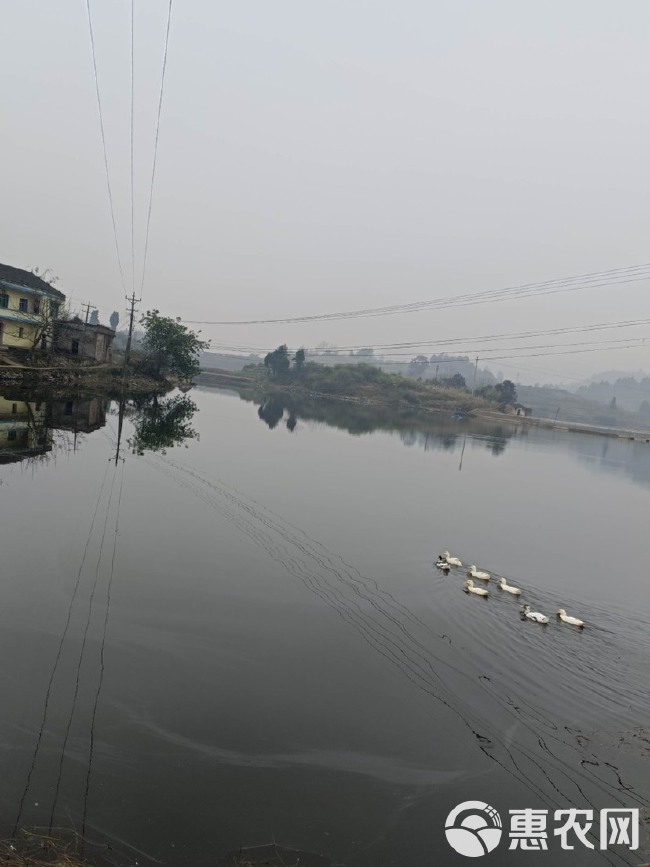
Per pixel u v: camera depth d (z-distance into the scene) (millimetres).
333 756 7715
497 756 8055
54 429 28734
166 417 40812
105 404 41406
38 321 48000
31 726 7562
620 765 8062
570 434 79188
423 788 7312
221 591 12570
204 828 6324
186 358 68750
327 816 6695
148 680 8930
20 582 11586
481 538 20000
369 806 6922
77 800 6484
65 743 7344
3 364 40344
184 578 12977
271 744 7809
